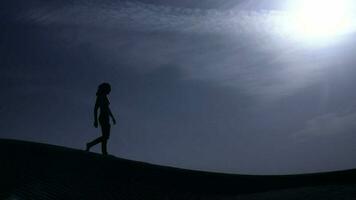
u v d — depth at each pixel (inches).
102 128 658.8
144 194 499.2
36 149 585.3
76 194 472.1
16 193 456.1
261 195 515.8
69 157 571.5
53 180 496.4
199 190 539.8
